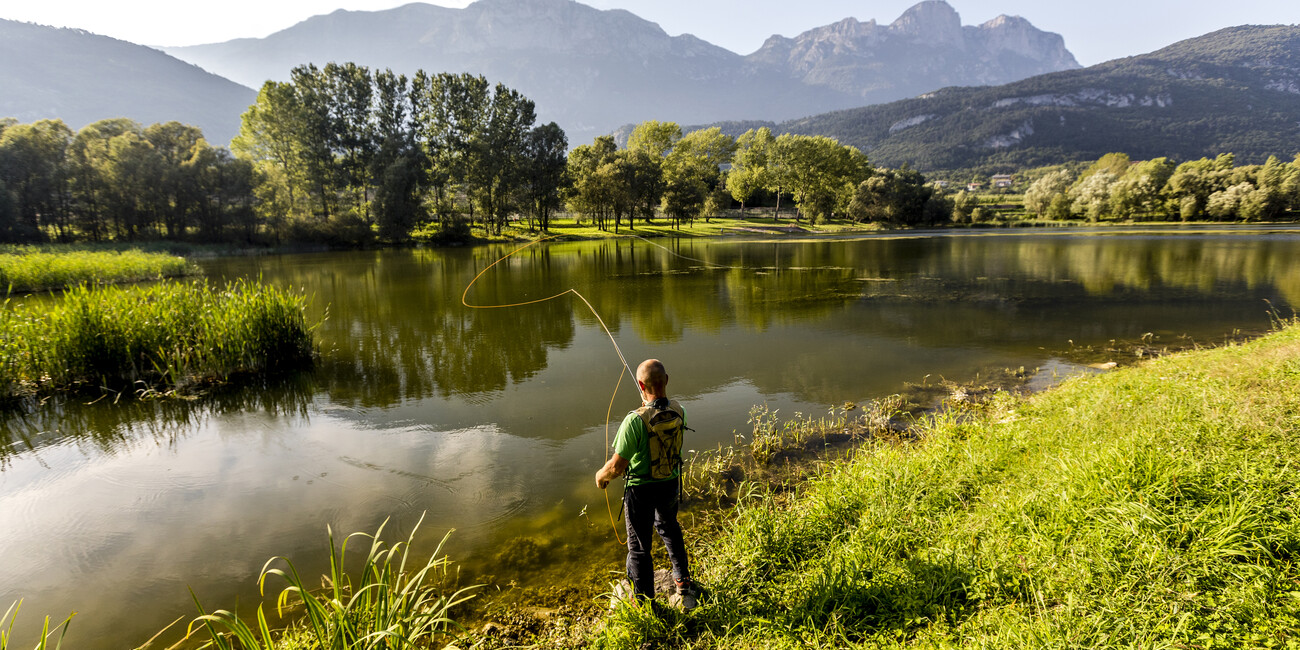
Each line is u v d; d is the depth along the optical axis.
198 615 4.60
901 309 19.41
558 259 44.81
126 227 54.12
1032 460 5.28
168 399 10.53
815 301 21.50
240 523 6.10
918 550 4.00
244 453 8.06
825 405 9.63
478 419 9.35
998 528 3.99
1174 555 3.18
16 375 10.67
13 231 46.50
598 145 86.00
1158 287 23.27
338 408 10.01
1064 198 98.75
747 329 16.45
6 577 5.18
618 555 5.18
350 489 6.84
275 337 12.55
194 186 52.91
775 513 4.89
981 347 13.69
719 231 80.81
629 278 30.69
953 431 7.20
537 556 5.21
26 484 7.14
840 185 103.31
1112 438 5.19
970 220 94.12
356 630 3.16
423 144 71.31
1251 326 15.27
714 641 3.45
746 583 4.00
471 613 4.37
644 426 3.71
